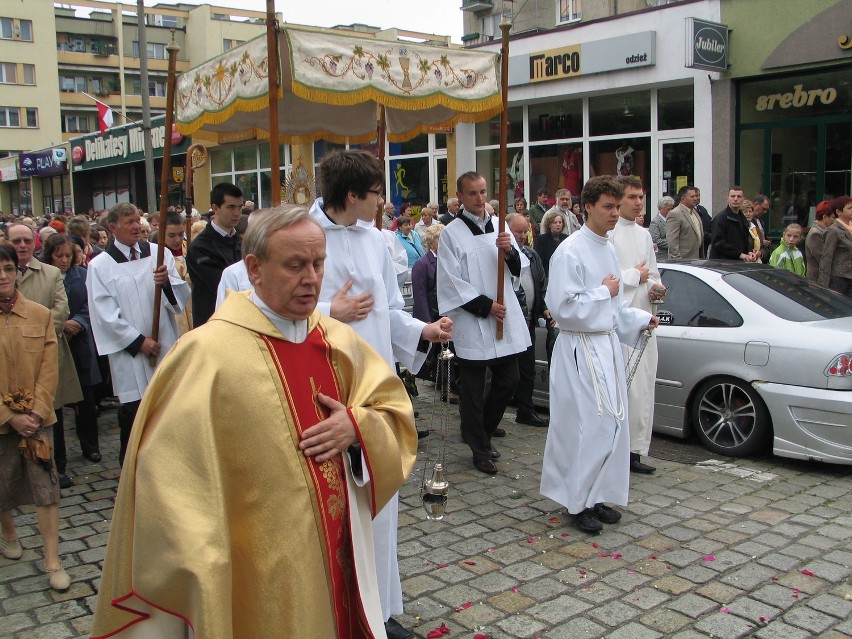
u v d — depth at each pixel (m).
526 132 16.08
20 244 5.80
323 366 2.45
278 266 2.28
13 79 55.62
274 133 4.21
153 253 5.89
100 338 5.58
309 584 2.25
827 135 12.20
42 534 4.20
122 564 2.16
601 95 14.77
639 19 13.60
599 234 4.90
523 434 6.93
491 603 3.89
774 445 5.77
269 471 2.24
